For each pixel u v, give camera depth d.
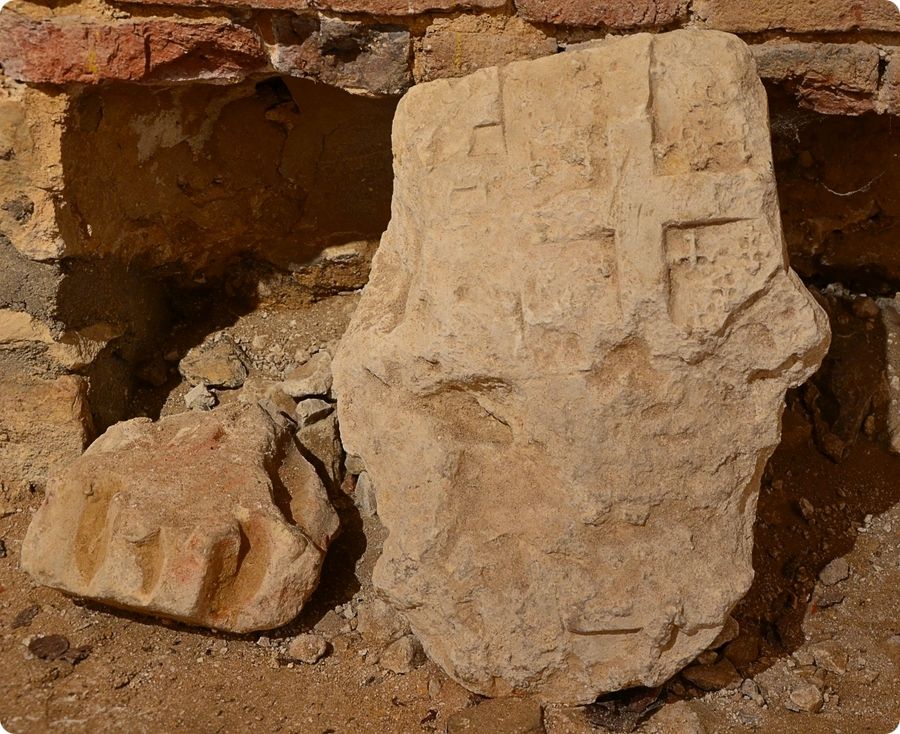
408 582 1.02
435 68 1.15
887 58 1.16
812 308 0.96
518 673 1.02
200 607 1.07
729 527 0.99
